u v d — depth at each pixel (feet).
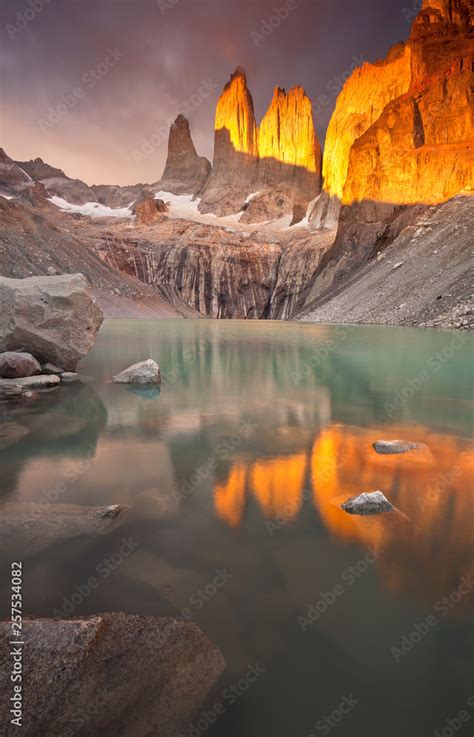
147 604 11.86
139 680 9.30
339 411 37.70
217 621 11.19
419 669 9.68
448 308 135.74
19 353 51.75
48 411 37.68
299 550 14.78
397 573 13.39
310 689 9.12
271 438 29.30
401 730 8.16
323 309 233.96
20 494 19.79
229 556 14.43
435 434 30.37
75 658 9.81
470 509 18.02
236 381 54.08
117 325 198.80
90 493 19.93
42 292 54.65
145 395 45.24
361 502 17.81
